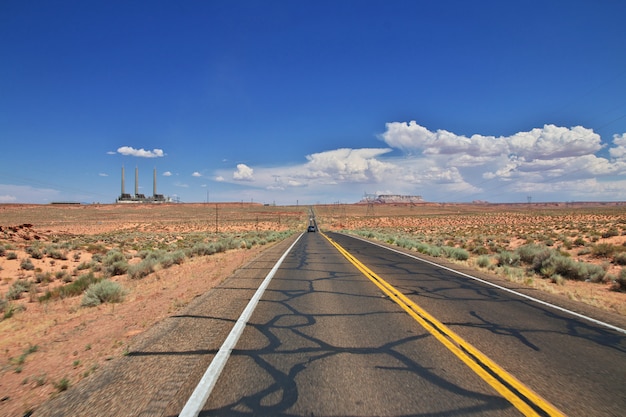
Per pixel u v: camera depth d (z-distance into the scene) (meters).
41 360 5.75
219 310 8.27
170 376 4.70
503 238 40.88
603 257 21.75
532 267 17.39
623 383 4.71
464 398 4.21
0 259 21.97
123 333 6.92
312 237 48.41
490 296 10.27
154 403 4.00
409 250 26.80
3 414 3.93
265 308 8.56
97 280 15.04
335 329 6.91
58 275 18.06
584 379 4.81
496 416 3.83
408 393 4.32
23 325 8.97
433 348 5.91
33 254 23.45
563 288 12.89
